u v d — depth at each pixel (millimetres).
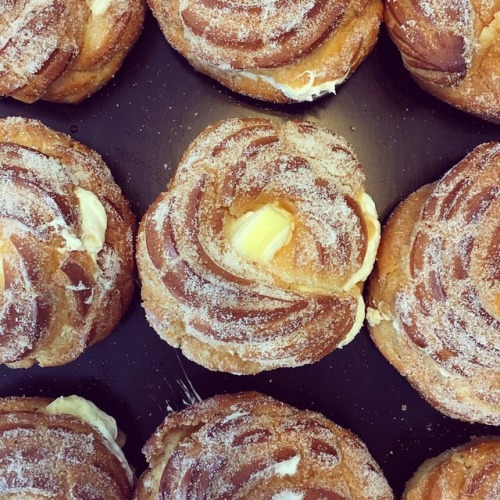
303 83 250
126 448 270
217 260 227
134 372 271
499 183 228
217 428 234
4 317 229
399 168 270
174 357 271
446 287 228
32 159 236
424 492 251
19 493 236
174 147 271
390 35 258
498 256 225
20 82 246
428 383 249
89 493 240
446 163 271
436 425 269
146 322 270
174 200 231
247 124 243
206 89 271
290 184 231
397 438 270
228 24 236
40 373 272
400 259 245
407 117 271
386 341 253
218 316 225
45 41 241
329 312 236
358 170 245
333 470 238
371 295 253
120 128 271
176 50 265
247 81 259
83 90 262
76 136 271
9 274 230
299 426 241
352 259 235
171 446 244
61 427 248
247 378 271
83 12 250
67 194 237
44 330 235
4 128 250
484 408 243
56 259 234
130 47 265
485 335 227
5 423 246
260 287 228
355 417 270
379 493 242
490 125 270
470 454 250
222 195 229
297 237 232
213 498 224
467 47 242
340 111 271
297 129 244
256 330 228
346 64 249
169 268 227
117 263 249
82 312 241
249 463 230
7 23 242
